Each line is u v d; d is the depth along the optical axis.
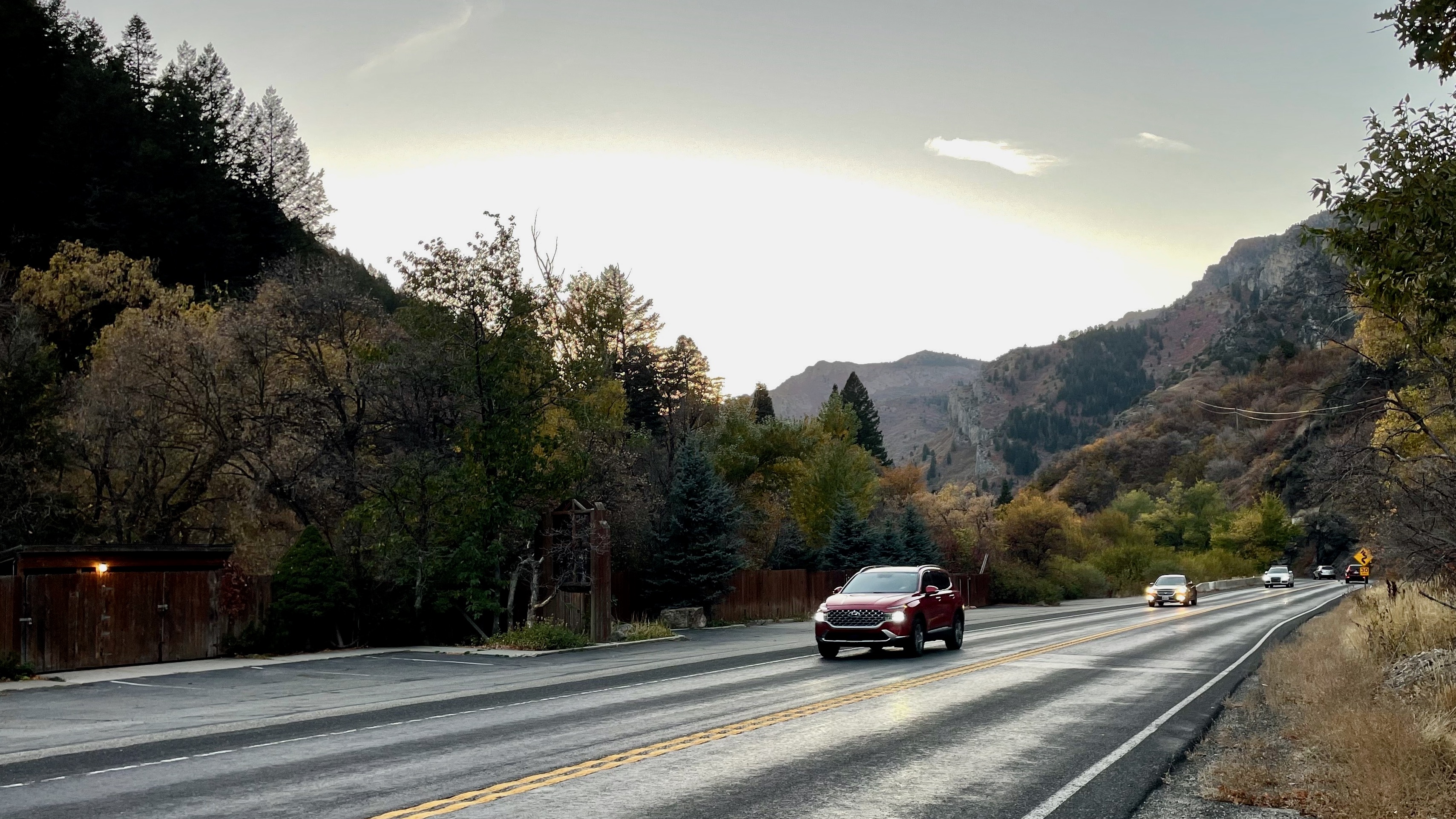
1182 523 135.88
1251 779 8.89
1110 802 8.17
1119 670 19.05
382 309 33.62
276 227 75.31
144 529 29.97
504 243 28.66
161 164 61.84
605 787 8.65
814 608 43.66
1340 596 62.38
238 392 30.77
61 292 38.25
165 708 14.48
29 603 19.81
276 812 7.67
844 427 67.25
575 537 28.00
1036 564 73.00
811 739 11.16
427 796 8.25
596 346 42.34
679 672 19.19
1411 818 7.46
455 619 27.81
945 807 7.98
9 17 55.06
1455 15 7.78
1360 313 12.30
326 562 24.75
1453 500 12.45
